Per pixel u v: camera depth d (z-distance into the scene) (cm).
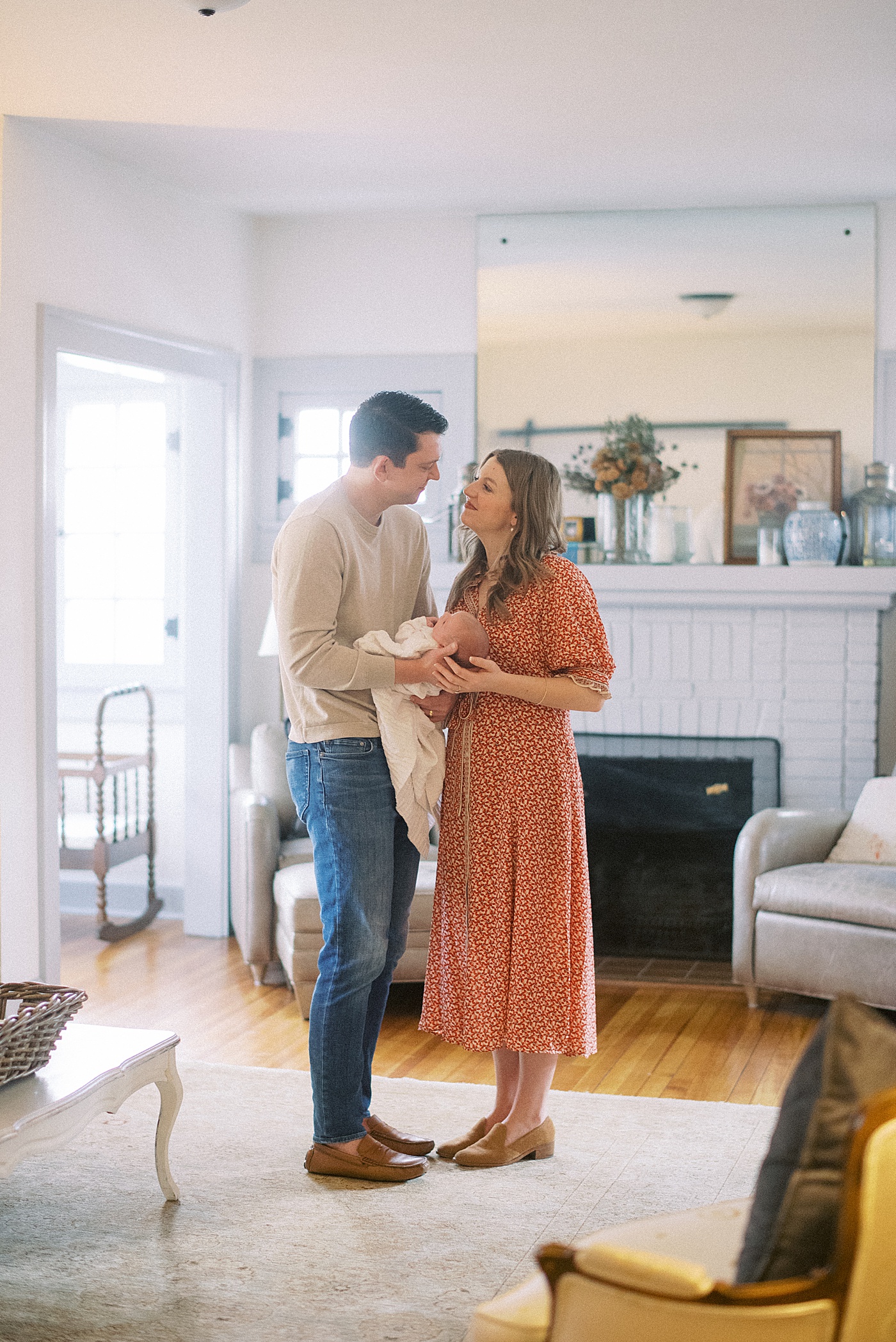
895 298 487
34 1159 287
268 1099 326
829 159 432
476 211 503
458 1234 249
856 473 490
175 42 332
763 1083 343
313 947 396
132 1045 256
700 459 497
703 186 466
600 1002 426
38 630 403
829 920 390
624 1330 123
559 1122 312
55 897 411
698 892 485
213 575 504
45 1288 227
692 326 497
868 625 478
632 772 489
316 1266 236
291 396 526
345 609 274
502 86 364
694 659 489
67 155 412
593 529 507
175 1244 245
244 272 516
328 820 271
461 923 278
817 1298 120
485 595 285
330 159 432
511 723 275
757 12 313
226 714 507
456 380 513
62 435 559
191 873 513
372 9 311
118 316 441
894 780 425
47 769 406
